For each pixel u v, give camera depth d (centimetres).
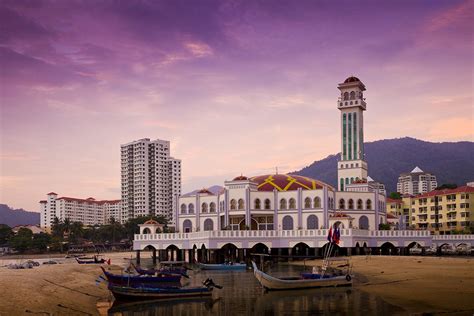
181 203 14288
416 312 4984
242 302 6025
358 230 11375
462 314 4794
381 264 9644
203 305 5878
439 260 9875
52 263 12962
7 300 5206
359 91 17162
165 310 5591
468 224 17862
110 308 5731
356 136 16950
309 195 12938
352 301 5847
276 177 14325
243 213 12950
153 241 12575
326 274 7612
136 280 6769
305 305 5703
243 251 11450
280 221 13075
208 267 10506
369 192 13562
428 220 19125
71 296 6112
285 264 11219
